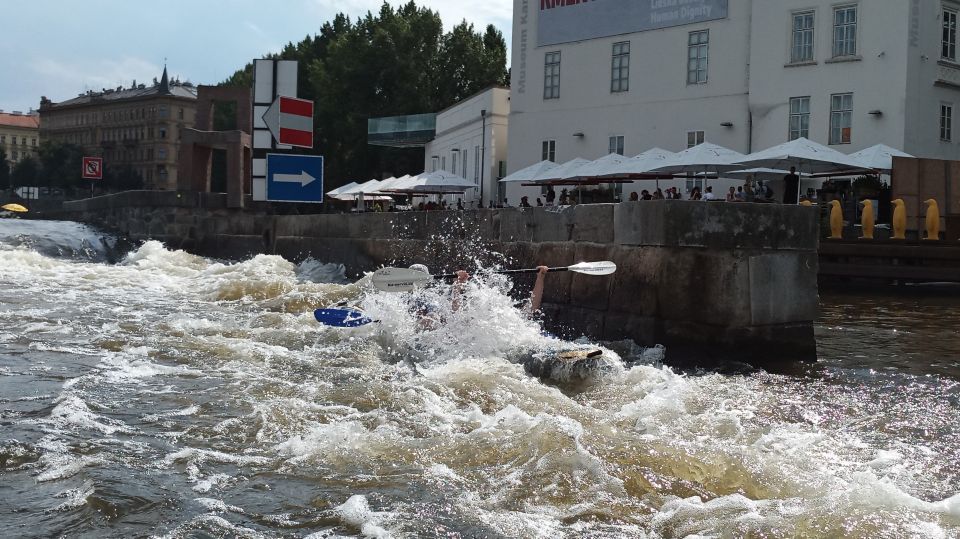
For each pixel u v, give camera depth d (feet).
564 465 19.72
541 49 108.99
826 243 66.80
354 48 202.28
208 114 103.76
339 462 20.13
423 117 158.61
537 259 44.14
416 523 16.65
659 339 34.45
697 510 17.37
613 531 16.44
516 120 112.16
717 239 33.04
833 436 22.88
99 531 15.92
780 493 18.37
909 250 63.05
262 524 16.47
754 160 72.28
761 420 24.39
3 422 22.62
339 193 134.21
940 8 83.71
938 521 16.60
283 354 33.50
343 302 42.09
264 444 21.49
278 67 51.13
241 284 59.16
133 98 430.61
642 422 23.75
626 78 100.73
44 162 405.39
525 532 16.35
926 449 21.77
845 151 84.48
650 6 97.71
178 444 21.30
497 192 122.31
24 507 16.98
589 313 38.91
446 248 55.83
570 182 93.71
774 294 33.40
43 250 86.94
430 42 207.72
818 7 85.35
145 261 79.46
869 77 82.89
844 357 34.53
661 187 97.04
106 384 27.43
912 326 43.60
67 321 40.55
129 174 416.67
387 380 28.78
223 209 100.53
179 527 16.20
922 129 82.94
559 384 28.68
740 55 91.20
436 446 21.25
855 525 16.40
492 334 33.50
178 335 37.32
